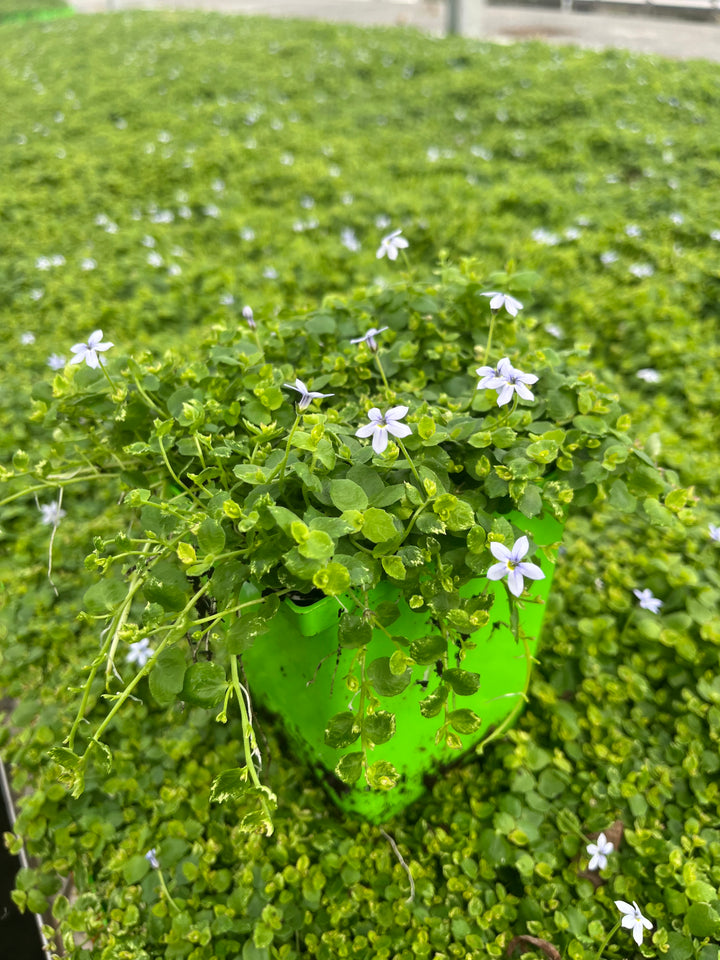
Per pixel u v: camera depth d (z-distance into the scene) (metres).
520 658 0.24
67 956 0.22
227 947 0.21
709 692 0.26
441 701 0.17
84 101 0.93
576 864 0.23
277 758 0.26
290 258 0.54
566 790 0.25
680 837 0.23
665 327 0.44
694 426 0.37
